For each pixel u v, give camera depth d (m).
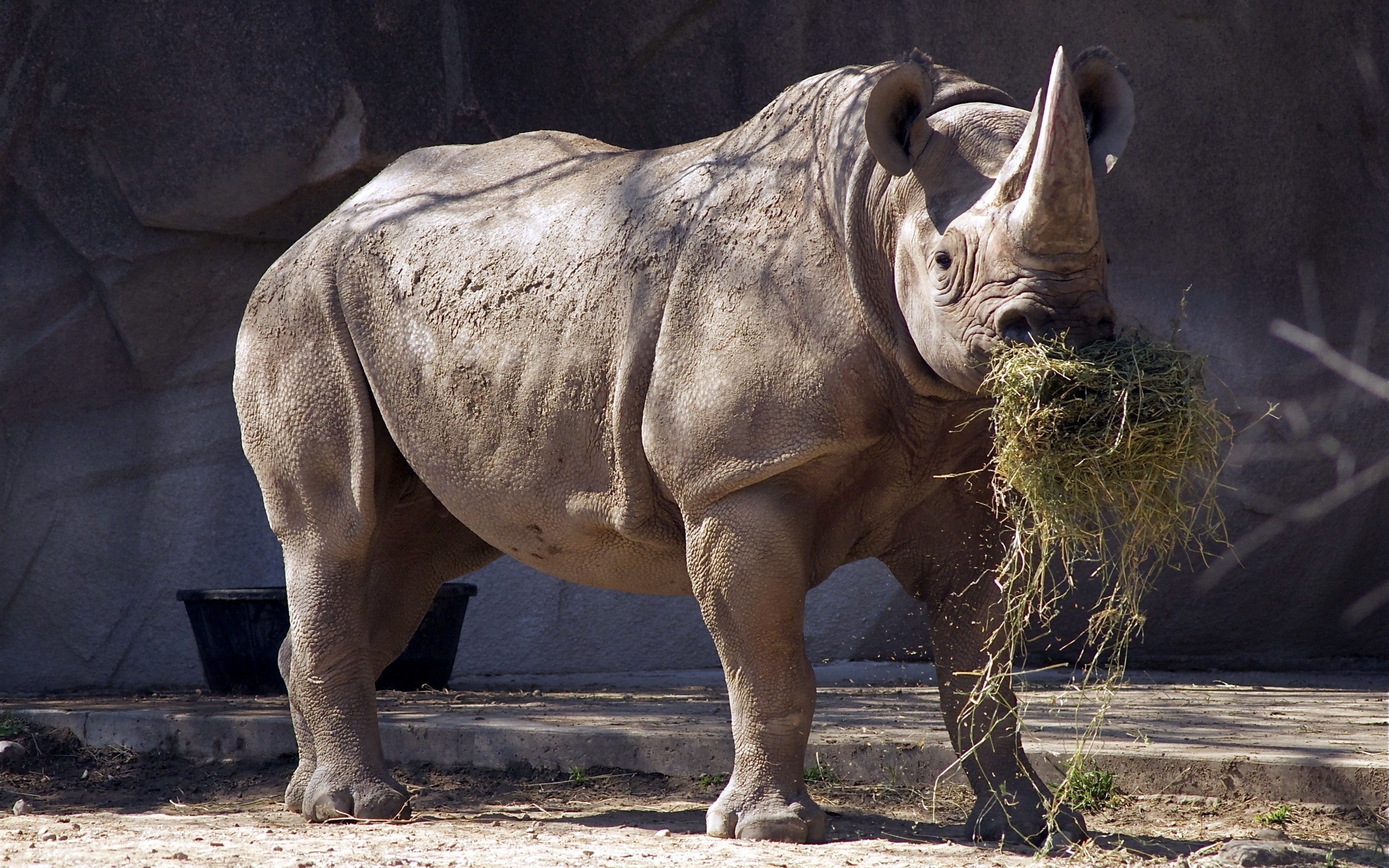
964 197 12.36
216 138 33.69
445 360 15.64
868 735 19.64
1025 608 14.26
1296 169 36.34
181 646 35.72
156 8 33.75
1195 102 36.56
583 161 16.39
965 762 14.61
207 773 21.75
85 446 35.59
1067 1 36.31
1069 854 13.41
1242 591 36.19
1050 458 11.98
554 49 35.94
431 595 18.75
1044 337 11.59
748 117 36.31
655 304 14.12
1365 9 36.09
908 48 36.09
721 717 22.62
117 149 33.91
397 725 21.58
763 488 13.35
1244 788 16.81
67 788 20.86
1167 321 36.38
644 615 37.06
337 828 15.45
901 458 13.73
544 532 15.41
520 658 36.72
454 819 16.53
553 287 15.02
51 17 33.97
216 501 36.06
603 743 20.08
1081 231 11.47
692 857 12.75
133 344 35.25
